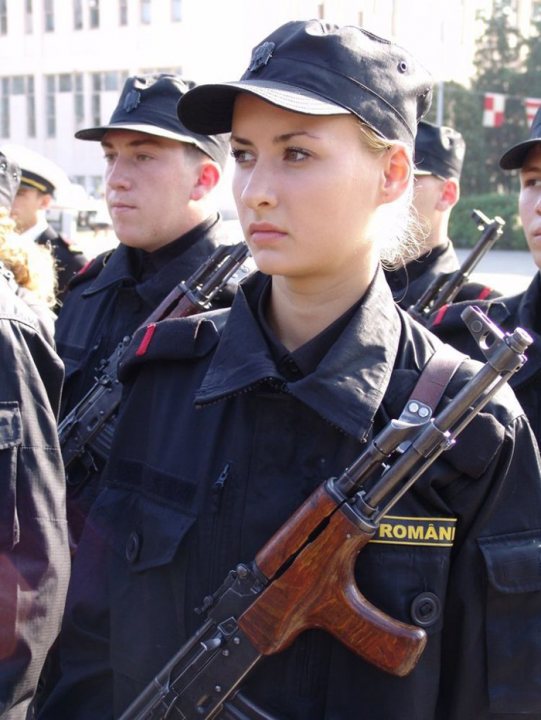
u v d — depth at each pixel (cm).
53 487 185
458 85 3316
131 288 300
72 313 327
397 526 146
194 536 156
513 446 151
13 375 184
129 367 174
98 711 175
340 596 142
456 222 2761
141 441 172
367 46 148
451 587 152
